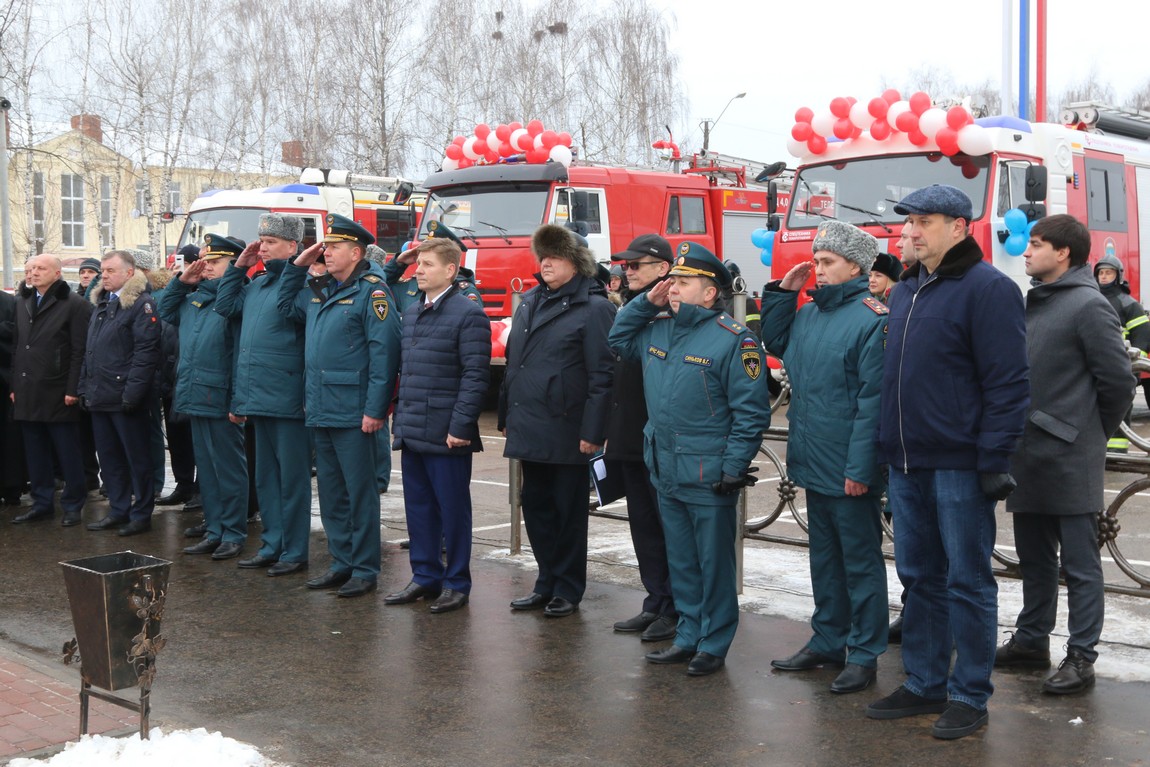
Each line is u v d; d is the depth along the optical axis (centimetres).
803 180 1319
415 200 1812
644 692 505
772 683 515
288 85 3562
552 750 444
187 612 638
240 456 772
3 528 866
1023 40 2153
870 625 505
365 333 664
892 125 1248
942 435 443
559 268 607
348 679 526
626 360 583
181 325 782
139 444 842
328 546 745
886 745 442
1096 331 480
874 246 499
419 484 655
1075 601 495
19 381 876
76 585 423
